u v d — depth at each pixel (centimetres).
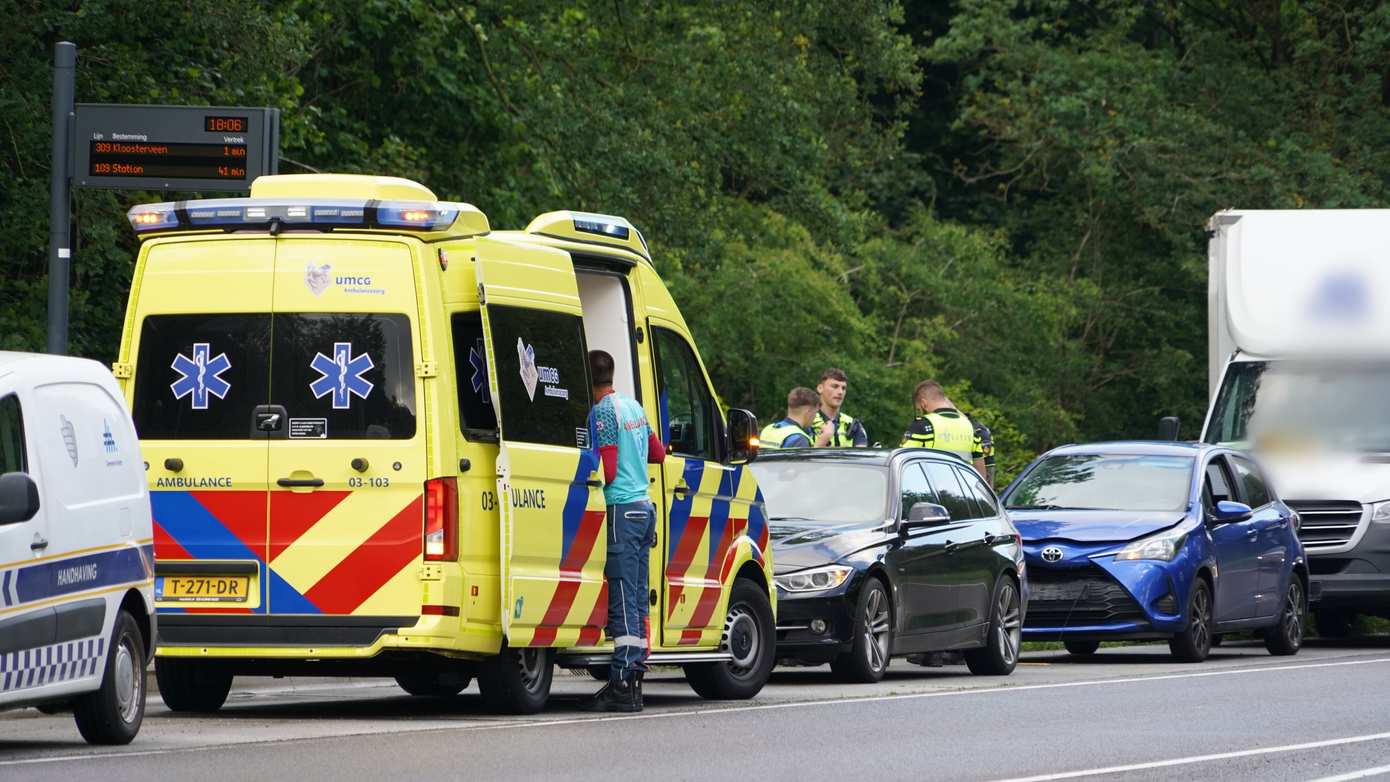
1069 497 4762
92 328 4712
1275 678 3778
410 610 2714
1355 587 5200
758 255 8162
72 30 4466
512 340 2811
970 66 11431
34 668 2336
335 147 6225
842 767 2295
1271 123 10744
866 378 8206
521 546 2778
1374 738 2677
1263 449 5306
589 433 2989
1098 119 10569
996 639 4119
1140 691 3450
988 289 9669
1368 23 10481
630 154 6825
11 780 2092
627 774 2198
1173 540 4491
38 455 2411
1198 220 10456
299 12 5969
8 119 4453
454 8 6575
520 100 6856
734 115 7662
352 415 2748
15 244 4512
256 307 2791
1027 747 2528
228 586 2764
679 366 3253
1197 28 11200
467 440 2766
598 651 3008
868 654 3684
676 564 3141
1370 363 5344
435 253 2773
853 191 10281
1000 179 11562
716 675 3262
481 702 3250
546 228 2997
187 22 4559
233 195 4834
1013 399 9656
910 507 3916
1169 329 10856
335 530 2739
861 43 8031
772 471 3988
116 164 3634
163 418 2800
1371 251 5412
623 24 7488
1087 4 11556
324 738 2519
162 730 2686
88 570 2469
